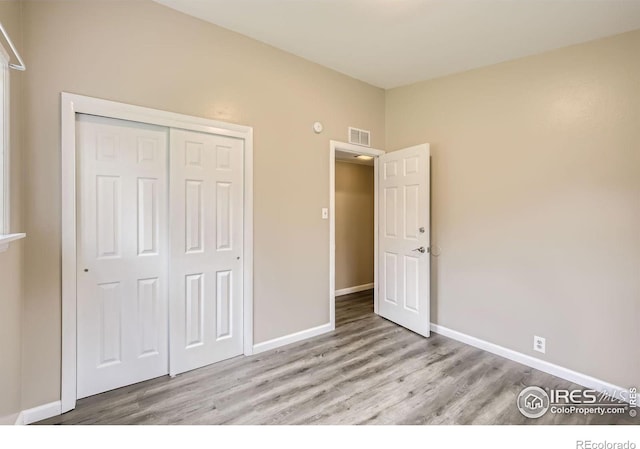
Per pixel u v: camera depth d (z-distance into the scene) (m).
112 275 2.20
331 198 3.38
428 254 3.23
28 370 1.87
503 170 2.86
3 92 1.55
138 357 2.32
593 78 2.38
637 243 2.21
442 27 2.46
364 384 2.36
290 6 2.29
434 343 3.12
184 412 2.00
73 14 1.99
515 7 2.16
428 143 3.37
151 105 2.27
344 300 4.66
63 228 1.96
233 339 2.75
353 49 2.88
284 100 2.98
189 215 2.48
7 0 1.65
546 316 2.61
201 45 2.48
